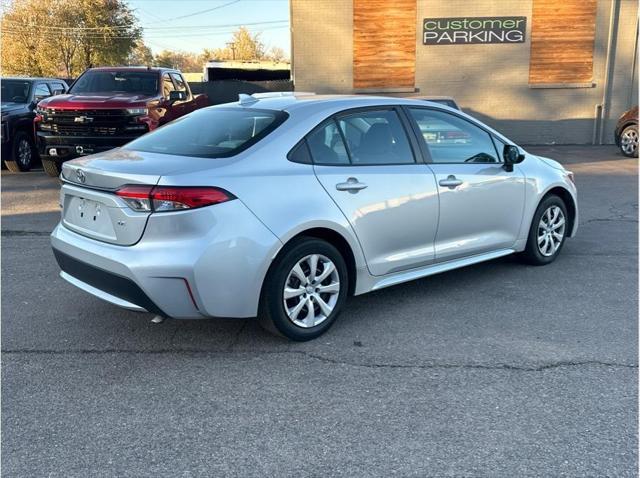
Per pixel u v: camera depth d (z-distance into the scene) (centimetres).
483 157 522
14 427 308
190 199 352
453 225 490
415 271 477
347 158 429
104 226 381
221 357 387
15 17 4291
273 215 377
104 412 322
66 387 349
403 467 273
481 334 420
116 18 4569
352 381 354
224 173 370
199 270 353
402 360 380
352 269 433
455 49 1708
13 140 1185
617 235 709
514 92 1723
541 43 1691
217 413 320
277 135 404
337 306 422
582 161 1389
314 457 281
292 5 1705
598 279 542
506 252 546
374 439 295
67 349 401
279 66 3606
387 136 458
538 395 335
